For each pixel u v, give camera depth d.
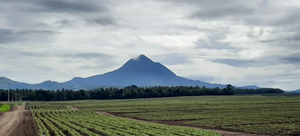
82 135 46.28
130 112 102.06
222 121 66.31
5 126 62.84
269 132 49.38
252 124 60.28
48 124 62.66
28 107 148.50
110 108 126.25
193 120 71.38
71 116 87.19
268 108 98.75
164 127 54.06
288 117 70.62
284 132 49.19
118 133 46.75
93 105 156.00
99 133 48.47
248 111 89.88
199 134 44.62
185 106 122.00
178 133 45.88
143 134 44.69
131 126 56.91
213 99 191.38
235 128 55.09
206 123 64.06
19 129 56.12
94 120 71.50
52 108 138.12
